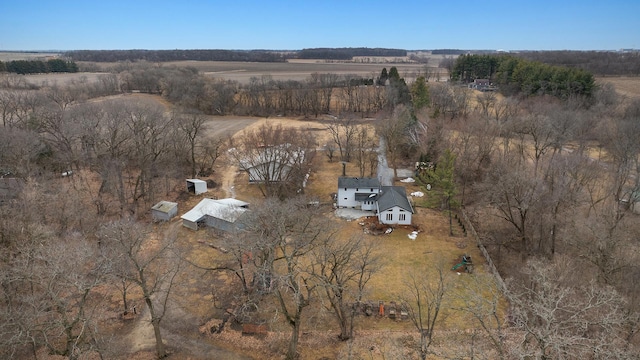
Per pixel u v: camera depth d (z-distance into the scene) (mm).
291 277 32969
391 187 62812
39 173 63344
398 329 37656
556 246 49250
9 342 27484
